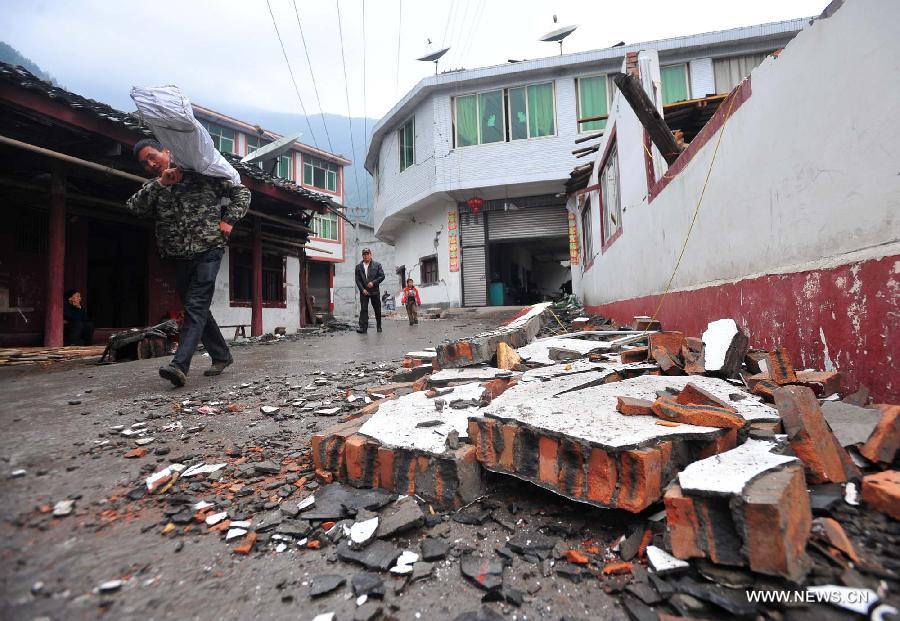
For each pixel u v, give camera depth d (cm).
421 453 176
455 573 134
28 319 734
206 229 354
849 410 176
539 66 1498
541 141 1527
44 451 225
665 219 484
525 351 402
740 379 250
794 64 248
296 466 211
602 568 133
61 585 126
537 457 169
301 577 133
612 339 459
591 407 196
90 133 631
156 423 275
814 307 228
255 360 552
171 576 132
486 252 1691
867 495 139
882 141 186
